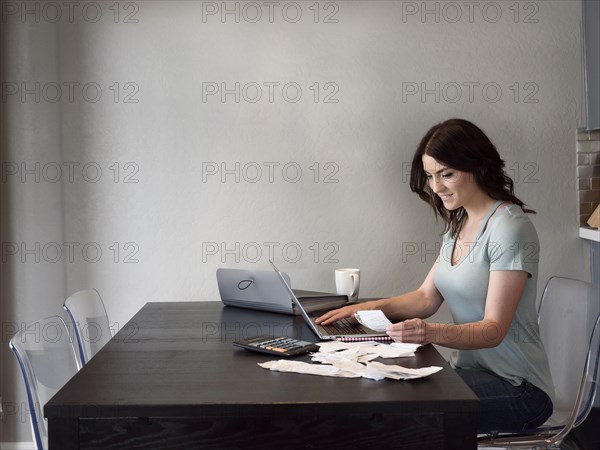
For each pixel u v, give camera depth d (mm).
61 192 2986
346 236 3033
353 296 2592
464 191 2135
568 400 2148
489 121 3018
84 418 1410
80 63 2963
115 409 1398
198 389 1507
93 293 2465
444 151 2086
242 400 1420
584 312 2107
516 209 2078
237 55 2984
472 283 2088
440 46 3000
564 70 3012
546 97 3016
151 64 2975
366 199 3025
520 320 2070
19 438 3008
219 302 2654
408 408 1404
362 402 1400
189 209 3010
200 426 1415
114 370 1681
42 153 2975
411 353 1790
